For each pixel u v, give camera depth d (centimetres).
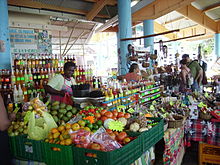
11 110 220
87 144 147
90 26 835
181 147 288
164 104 331
